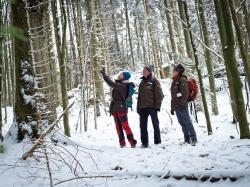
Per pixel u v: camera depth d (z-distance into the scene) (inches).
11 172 181.0
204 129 407.5
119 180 166.4
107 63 788.0
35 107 228.4
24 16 228.5
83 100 472.7
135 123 507.5
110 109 293.9
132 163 204.8
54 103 321.7
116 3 1138.0
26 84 229.1
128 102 288.8
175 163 193.2
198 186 145.0
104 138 373.7
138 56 1594.5
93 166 203.0
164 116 561.0
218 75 885.8
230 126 421.7
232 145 225.9
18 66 229.8
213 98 570.3
